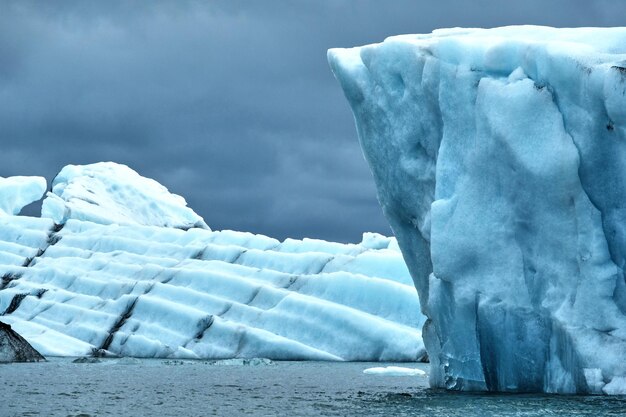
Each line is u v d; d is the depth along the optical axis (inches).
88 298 2694.4
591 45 1031.0
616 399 894.4
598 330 946.7
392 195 1216.8
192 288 2677.2
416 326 2383.1
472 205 1040.8
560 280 980.6
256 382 1437.0
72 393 1179.3
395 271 2564.0
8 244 3078.2
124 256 2920.8
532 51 1006.4
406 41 1138.0
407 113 1148.5
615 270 951.6
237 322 2496.3
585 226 962.1
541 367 1016.9
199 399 1098.1
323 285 2554.1
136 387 1302.9
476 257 1034.1
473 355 1061.8
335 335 2368.4
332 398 1103.6
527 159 983.0
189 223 3882.9
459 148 1074.1
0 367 1787.6
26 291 2751.0
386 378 1560.0
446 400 956.6
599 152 959.6
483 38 1081.4
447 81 1079.6
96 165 4052.7
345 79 1229.1
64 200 3599.9
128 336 2469.2
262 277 2687.0
